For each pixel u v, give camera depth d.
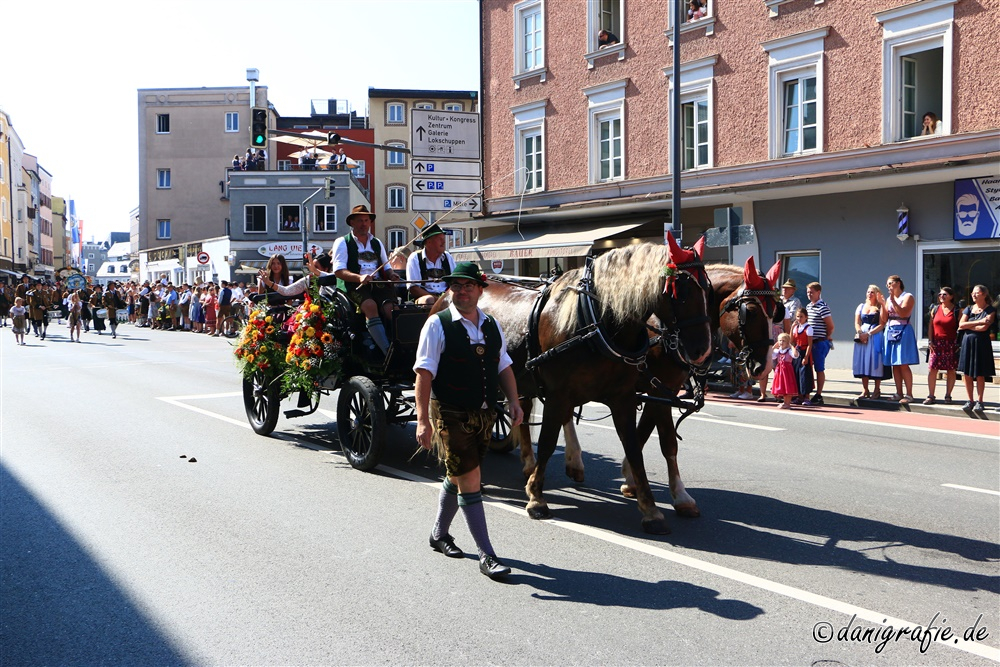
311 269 8.76
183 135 61.62
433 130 21.42
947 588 4.80
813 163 16.89
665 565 5.18
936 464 8.17
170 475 7.56
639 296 5.68
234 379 15.50
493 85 24.89
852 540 5.68
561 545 5.59
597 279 6.04
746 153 18.36
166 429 9.98
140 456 8.39
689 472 7.82
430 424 4.95
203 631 4.22
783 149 17.77
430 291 8.37
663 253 5.71
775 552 5.44
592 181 22.00
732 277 6.51
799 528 5.97
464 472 5.03
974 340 11.34
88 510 6.40
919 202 15.59
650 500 5.93
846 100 16.45
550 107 23.06
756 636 4.13
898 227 15.86
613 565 5.18
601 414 11.73
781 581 4.90
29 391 13.70
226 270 48.75
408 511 6.39
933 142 14.95
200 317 33.56
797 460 8.38
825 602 4.57
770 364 6.20
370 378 8.00
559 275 7.06
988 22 14.31
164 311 36.75
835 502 6.68
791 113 17.61
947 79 14.91
